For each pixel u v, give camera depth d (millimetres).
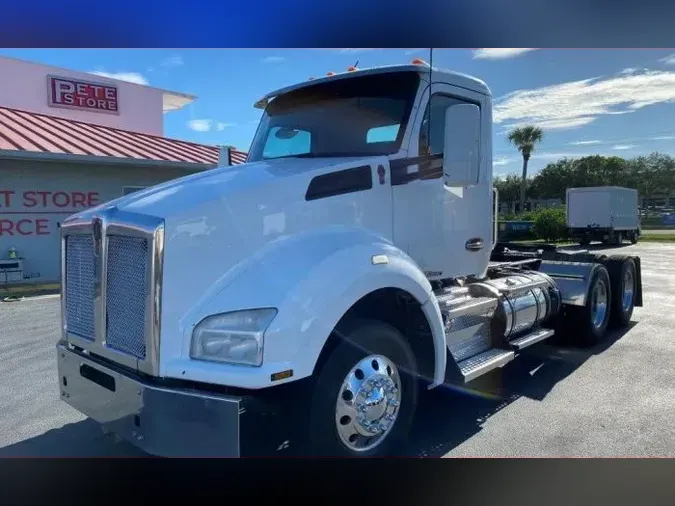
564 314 6668
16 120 15445
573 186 55969
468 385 5195
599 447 3857
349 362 3143
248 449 2902
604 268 7094
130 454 3844
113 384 3000
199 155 17484
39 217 13992
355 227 3623
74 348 3451
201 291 2893
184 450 2725
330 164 3613
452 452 3791
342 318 3254
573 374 5547
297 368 2783
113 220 3008
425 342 3693
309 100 4391
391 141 3982
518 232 23594
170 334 2789
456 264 4484
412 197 4023
